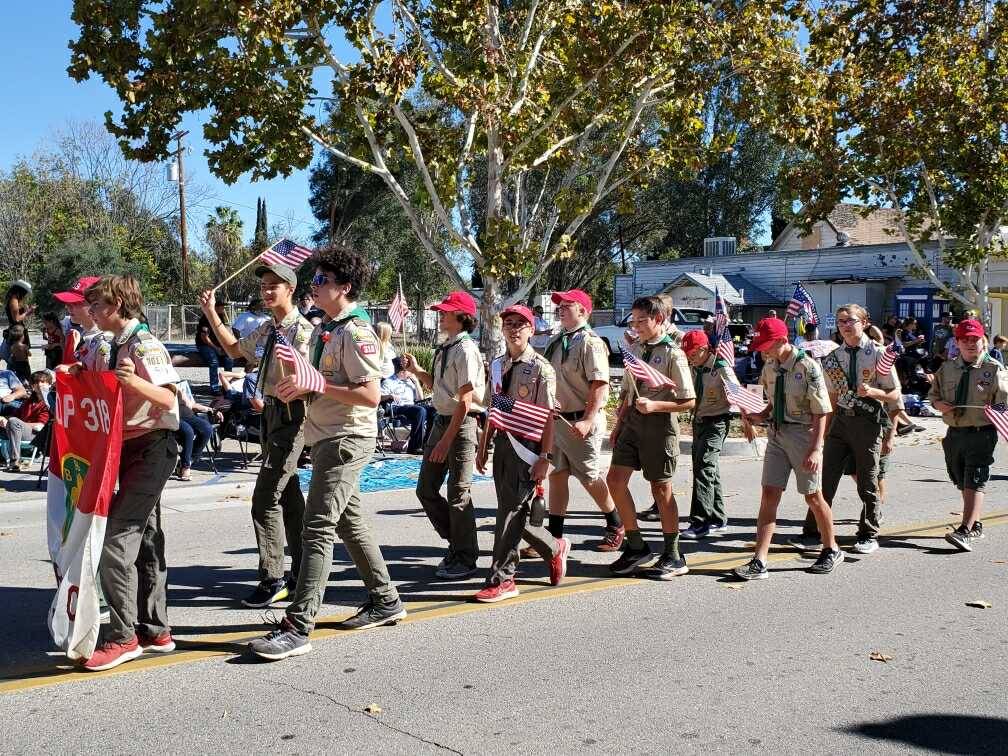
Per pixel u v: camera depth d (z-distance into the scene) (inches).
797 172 894.4
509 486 247.9
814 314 479.8
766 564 285.9
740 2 628.1
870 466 308.8
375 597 226.8
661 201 1977.1
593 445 283.4
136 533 195.8
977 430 313.3
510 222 595.5
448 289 1830.7
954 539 313.1
